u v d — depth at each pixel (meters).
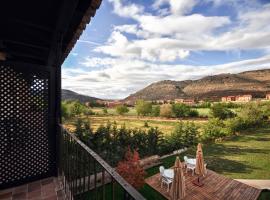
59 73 3.71
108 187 5.50
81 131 16.22
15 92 3.38
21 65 3.39
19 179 3.44
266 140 26.00
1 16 2.96
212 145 24.97
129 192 0.95
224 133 27.25
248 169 17.81
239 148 23.66
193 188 10.61
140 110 43.34
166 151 20.47
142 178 11.04
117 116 43.44
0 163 3.28
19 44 3.95
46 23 3.25
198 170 11.16
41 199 3.01
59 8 2.68
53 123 3.76
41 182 3.55
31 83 3.52
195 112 37.78
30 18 3.10
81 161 2.15
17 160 3.43
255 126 31.14
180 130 23.53
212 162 19.69
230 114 34.06
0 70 3.23
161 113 41.12
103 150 15.90
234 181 11.51
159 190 10.53
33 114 3.56
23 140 3.48
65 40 4.13
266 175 16.27
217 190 10.45
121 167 11.16
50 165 3.75
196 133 24.91
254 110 32.66
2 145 3.30
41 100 3.63
